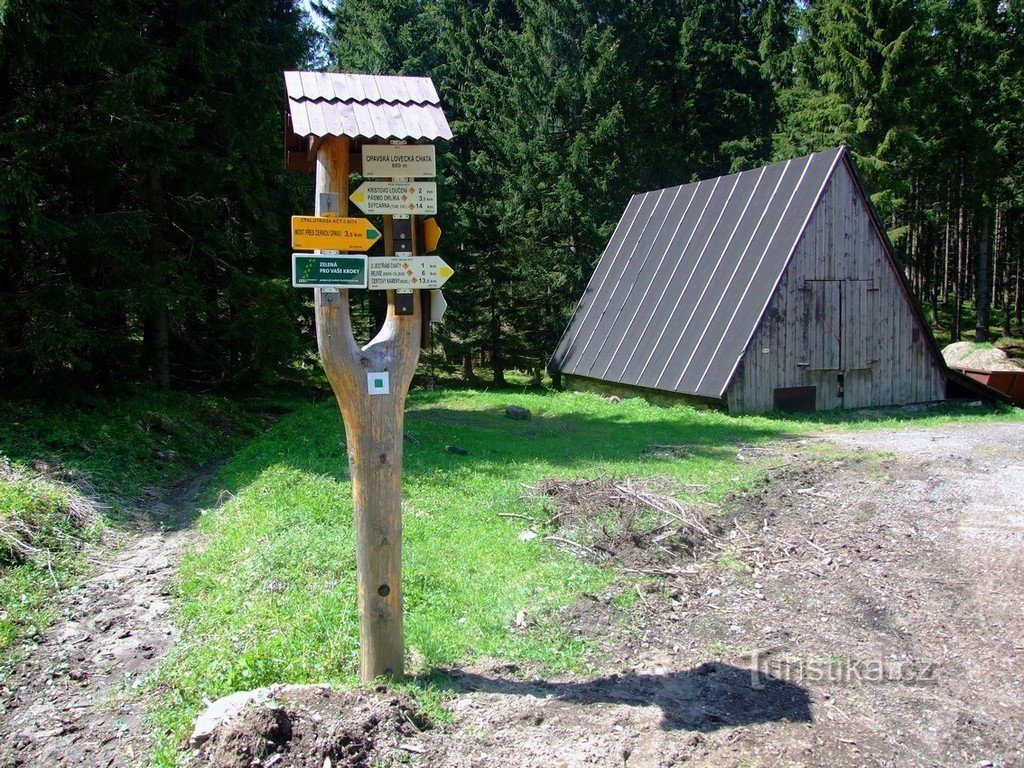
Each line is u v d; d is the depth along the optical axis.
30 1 11.37
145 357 16.62
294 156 5.58
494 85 36.12
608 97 33.84
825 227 19.67
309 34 18.30
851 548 8.09
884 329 20.72
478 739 4.41
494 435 14.93
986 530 8.57
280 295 17.02
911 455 12.90
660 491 9.80
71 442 10.98
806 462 12.20
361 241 4.62
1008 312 38.16
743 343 18.86
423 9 42.62
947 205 35.66
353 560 6.97
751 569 7.54
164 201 16.39
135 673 5.75
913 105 29.34
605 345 24.05
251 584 6.73
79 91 12.79
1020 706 5.05
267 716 4.17
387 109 4.70
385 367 4.70
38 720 5.13
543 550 7.73
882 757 4.43
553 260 34.16
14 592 6.98
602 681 5.24
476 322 33.38
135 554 8.25
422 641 5.62
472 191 34.94
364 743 4.12
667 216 24.70
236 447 14.09
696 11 38.34
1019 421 18.45
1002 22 33.34
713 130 40.34
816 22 33.22
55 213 13.59
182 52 15.12
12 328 12.84
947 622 6.34
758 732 4.63
